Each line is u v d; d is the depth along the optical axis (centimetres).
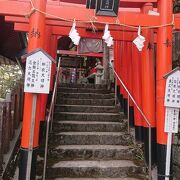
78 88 988
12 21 579
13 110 646
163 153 484
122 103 820
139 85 660
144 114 596
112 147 624
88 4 488
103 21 491
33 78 426
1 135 484
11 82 715
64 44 1788
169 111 467
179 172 542
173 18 501
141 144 634
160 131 491
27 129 442
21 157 445
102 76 1190
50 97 827
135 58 668
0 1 461
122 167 557
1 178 459
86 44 1205
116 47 909
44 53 430
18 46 929
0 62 1125
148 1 532
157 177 501
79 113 771
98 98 912
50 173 536
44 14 464
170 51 499
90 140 652
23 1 475
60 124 696
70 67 1872
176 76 464
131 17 500
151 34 605
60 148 598
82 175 546
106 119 767
